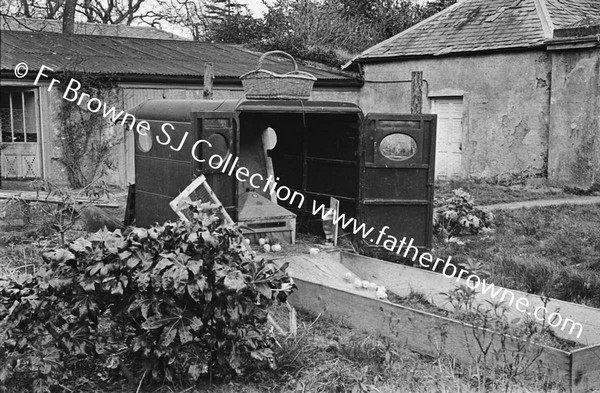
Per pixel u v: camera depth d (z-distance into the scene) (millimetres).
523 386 4652
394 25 25984
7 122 15367
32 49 16797
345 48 24328
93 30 28219
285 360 5105
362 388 4617
